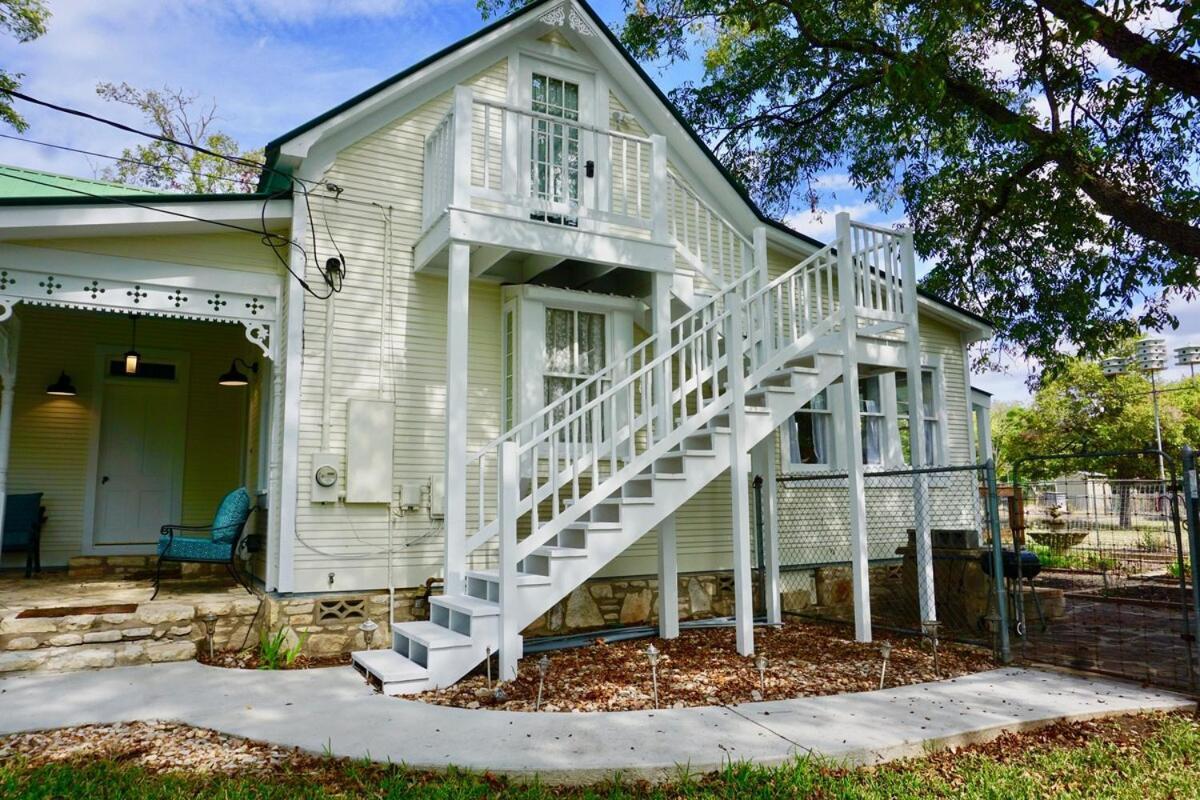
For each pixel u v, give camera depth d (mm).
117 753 3996
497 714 4605
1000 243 12633
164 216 6328
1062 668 5883
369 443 6922
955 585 7969
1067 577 10930
